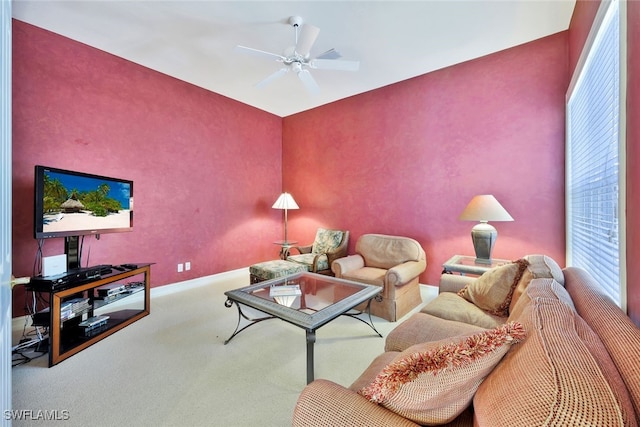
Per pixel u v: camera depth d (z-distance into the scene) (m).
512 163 2.90
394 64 3.20
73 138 2.78
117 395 1.67
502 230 2.96
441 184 3.35
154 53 3.03
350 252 4.15
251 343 2.28
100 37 2.74
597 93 1.76
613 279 1.48
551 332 0.79
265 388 1.73
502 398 0.66
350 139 4.14
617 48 1.43
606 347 0.81
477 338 0.81
